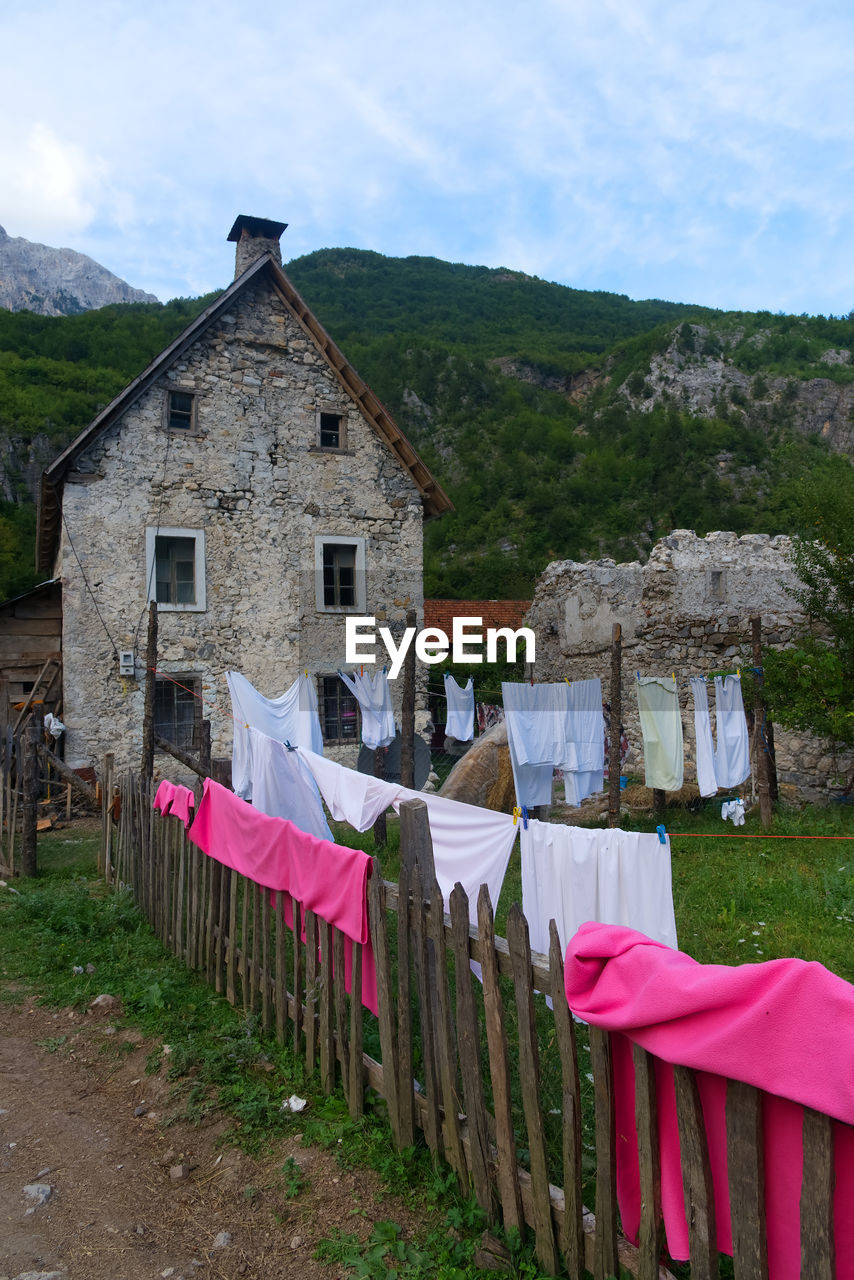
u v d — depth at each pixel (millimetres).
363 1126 3465
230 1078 3988
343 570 15781
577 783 9758
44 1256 2824
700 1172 2041
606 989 2260
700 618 14672
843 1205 1789
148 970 5445
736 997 1897
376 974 3391
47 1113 3834
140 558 13656
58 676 13750
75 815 12789
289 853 4137
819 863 8641
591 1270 2402
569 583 19641
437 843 4586
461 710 15016
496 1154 2861
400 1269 2664
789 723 10852
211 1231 2967
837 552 11242
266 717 9609
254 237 15102
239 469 14602
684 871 8438
